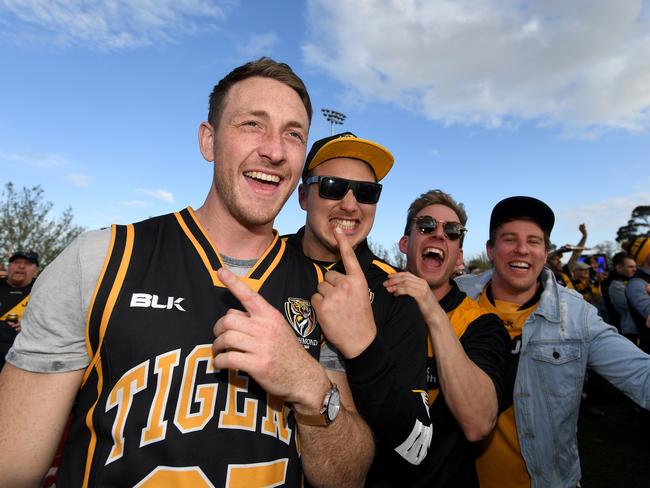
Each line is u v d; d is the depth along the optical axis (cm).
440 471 74
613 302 200
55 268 44
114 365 42
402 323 63
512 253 96
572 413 87
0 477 39
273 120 50
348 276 53
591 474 161
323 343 54
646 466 166
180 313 45
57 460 74
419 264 103
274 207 51
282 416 47
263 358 41
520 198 96
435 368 81
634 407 214
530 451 86
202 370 44
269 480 43
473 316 87
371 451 53
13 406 41
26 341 43
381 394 49
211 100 55
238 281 42
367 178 83
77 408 43
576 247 260
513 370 92
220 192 51
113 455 40
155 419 41
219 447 42
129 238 47
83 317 43
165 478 39
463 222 108
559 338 89
